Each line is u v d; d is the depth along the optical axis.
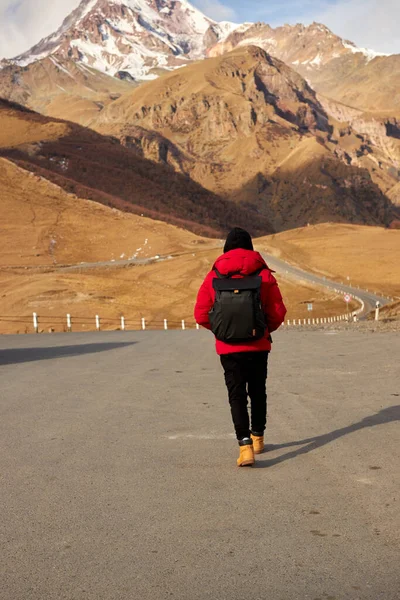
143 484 5.23
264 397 6.07
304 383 10.43
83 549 3.91
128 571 3.59
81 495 4.96
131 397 9.53
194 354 16.34
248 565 3.64
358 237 188.62
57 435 7.09
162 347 19.06
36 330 35.66
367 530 4.11
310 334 23.11
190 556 3.79
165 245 171.12
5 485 5.25
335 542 3.93
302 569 3.57
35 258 157.25
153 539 4.06
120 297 99.06
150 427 7.41
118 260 154.12
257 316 5.70
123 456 6.14
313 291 121.00
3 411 8.58
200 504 4.70
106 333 30.62
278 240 188.88
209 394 9.66
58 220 184.50
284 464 5.73
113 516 4.48
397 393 9.19
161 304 96.44
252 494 4.91
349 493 4.85
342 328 28.11
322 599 3.24
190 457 6.06
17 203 191.50
